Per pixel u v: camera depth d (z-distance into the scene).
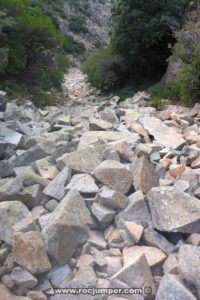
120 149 3.51
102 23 24.84
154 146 3.85
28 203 2.94
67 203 2.59
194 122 5.04
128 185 2.98
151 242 2.50
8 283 2.27
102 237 2.65
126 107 7.27
